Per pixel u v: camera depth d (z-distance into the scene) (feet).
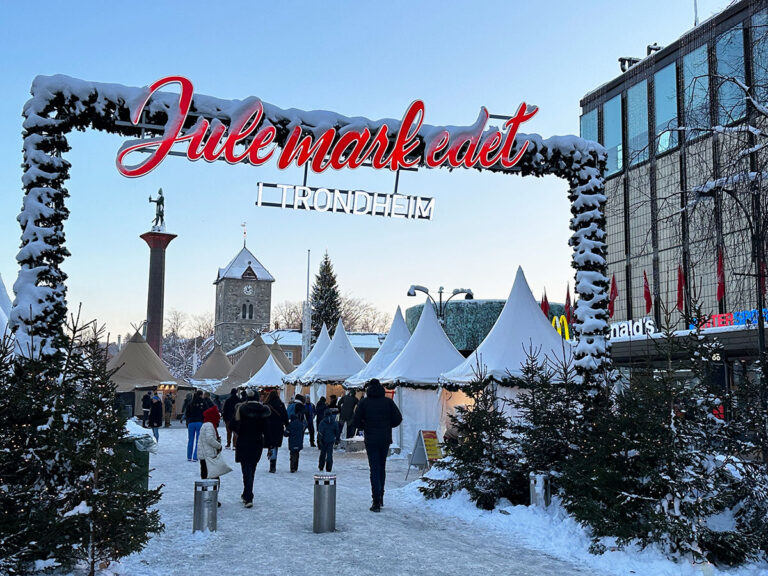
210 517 30.63
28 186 33.27
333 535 30.22
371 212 41.88
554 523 32.24
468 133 41.24
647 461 28.07
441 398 74.08
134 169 35.88
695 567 24.85
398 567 25.00
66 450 22.77
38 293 32.14
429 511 37.22
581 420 36.81
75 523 22.29
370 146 40.40
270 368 131.75
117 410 24.20
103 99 35.06
